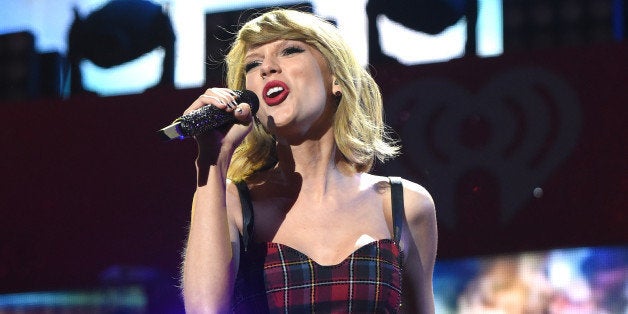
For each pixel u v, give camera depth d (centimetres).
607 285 1121
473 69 1152
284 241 527
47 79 1309
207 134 509
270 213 539
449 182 1144
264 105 538
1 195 1271
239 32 561
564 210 1127
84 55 1306
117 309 1230
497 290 1140
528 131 1138
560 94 1138
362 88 583
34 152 1269
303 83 539
